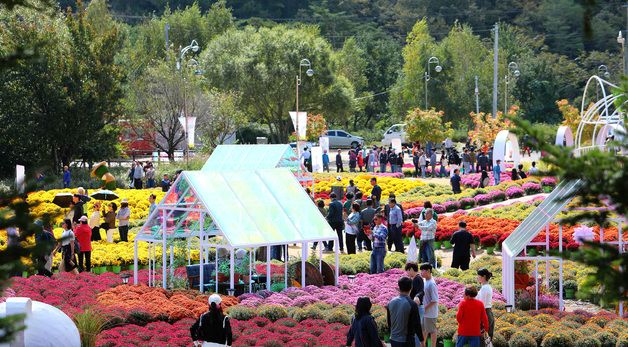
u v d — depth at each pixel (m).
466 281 22.94
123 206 30.14
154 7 121.75
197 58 82.75
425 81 87.19
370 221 28.92
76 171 49.38
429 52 90.19
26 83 48.03
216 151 37.22
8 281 5.16
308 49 75.56
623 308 19.86
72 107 48.69
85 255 25.16
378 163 59.91
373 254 24.81
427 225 25.48
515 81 89.19
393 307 13.54
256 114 78.00
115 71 50.53
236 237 21.30
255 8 121.06
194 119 50.66
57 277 23.09
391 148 56.75
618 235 21.80
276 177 23.69
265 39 76.06
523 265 21.16
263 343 16.64
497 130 59.56
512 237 22.28
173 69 61.38
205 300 20.59
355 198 31.55
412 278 15.77
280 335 17.30
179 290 21.55
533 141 4.93
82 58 49.53
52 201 29.73
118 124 59.75
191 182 22.11
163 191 41.56
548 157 4.88
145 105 59.72
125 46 81.75
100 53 50.25
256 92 74.69
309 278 22.67
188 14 102.38
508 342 17.05
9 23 39.94
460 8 115.19
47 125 48.62
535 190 42.28
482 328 14.52
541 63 91.25
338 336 17.14
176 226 22.73
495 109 62.56
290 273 22.92
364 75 101.81
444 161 59.75
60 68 48.69
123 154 62.41
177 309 19.22
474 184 47.06
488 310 15.74
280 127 76.81
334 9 123.44
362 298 13.40
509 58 95.88
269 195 22.97
